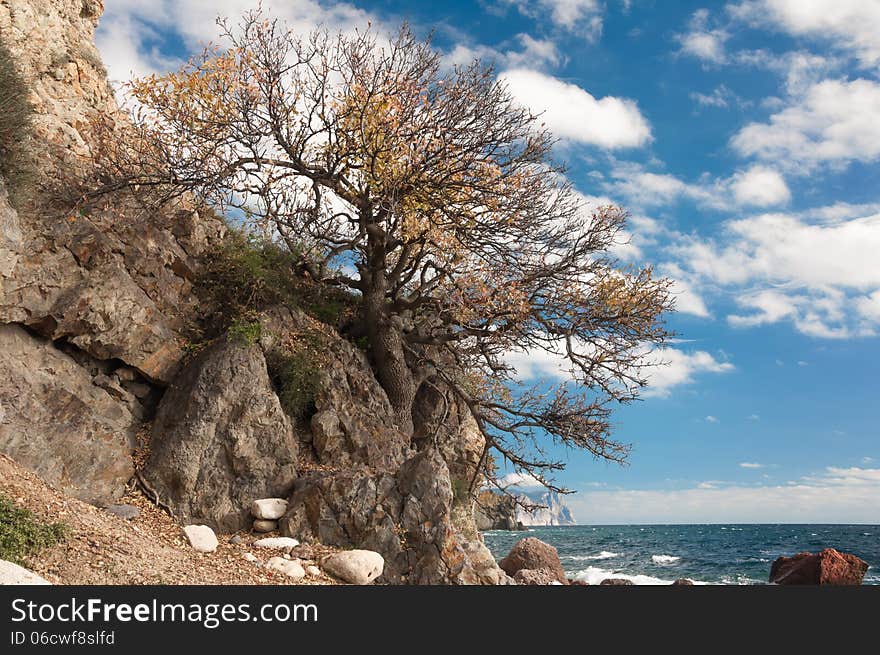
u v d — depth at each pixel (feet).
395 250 65.41
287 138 52.34
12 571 23.80
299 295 57.00
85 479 40.42
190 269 51.60
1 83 41.34
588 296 55.16
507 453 61.16
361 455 50.14
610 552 134.41
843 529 303.27
